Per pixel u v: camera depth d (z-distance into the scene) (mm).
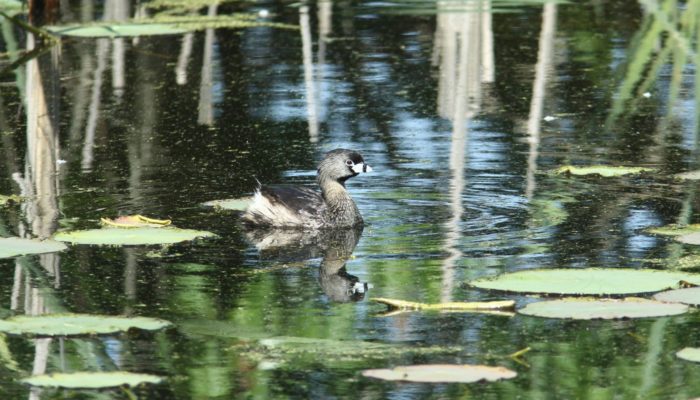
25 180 15680
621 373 9281
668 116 18594
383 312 10766
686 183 15086
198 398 8961
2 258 12008
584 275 11148
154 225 13602
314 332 10266
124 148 17281
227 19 24719
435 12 26766
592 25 25188
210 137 17859
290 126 18422
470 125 18297
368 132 17984
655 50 22688
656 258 12047
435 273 11820
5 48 23719
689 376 9195
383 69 21969
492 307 10773
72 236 12953
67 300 11102
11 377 9367
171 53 23828
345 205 13828
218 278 11836
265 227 13859
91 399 8984
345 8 27594
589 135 17609
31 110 19156
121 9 26484
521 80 21078
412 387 9203
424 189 15180
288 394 9000
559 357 9625
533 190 14945
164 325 10180
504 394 9016
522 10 26953
